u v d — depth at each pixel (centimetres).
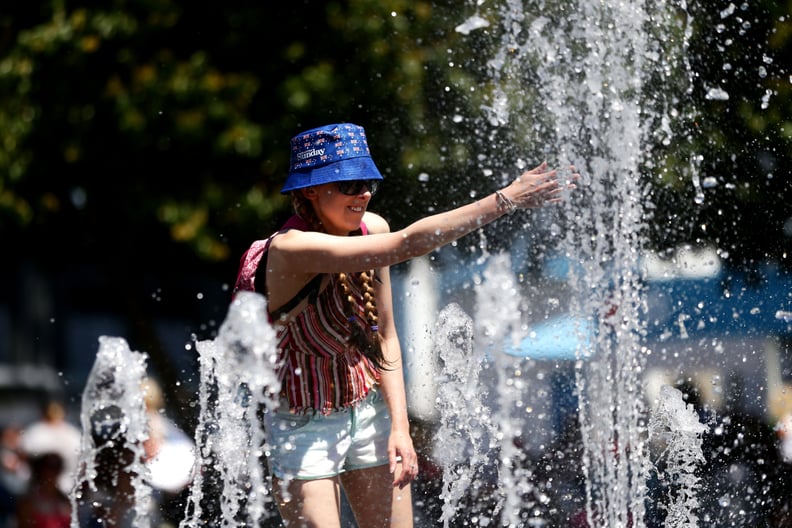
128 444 1219
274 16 2391
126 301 2831
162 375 2753
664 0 1766
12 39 2603
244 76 2403
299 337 1016
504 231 2177
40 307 3928
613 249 1545
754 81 2112
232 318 1001
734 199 2103
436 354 1616
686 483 1405
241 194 2444
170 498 1368
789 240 2111
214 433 1194
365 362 1046
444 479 1296
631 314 1523
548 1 1573
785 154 2131
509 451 1293
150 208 2466
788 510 1488
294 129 2402
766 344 1859
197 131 2391
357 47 2366
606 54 1542
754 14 2094
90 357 3888
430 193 2334
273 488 1035
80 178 2539
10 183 2561
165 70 2416
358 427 1045
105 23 2439
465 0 2328
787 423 1677
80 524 1388
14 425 2208
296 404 1018
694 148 2077
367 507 1066
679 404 1406
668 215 2078
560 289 1966
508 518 1305
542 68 1598
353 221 1026
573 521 1402
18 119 2523
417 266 2280
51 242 2930
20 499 1888
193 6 2420
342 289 1012
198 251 2459
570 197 1554
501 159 2138
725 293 1973
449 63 2330
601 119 1549
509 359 1284
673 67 1830
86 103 2477
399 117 2342
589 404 1475
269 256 998
